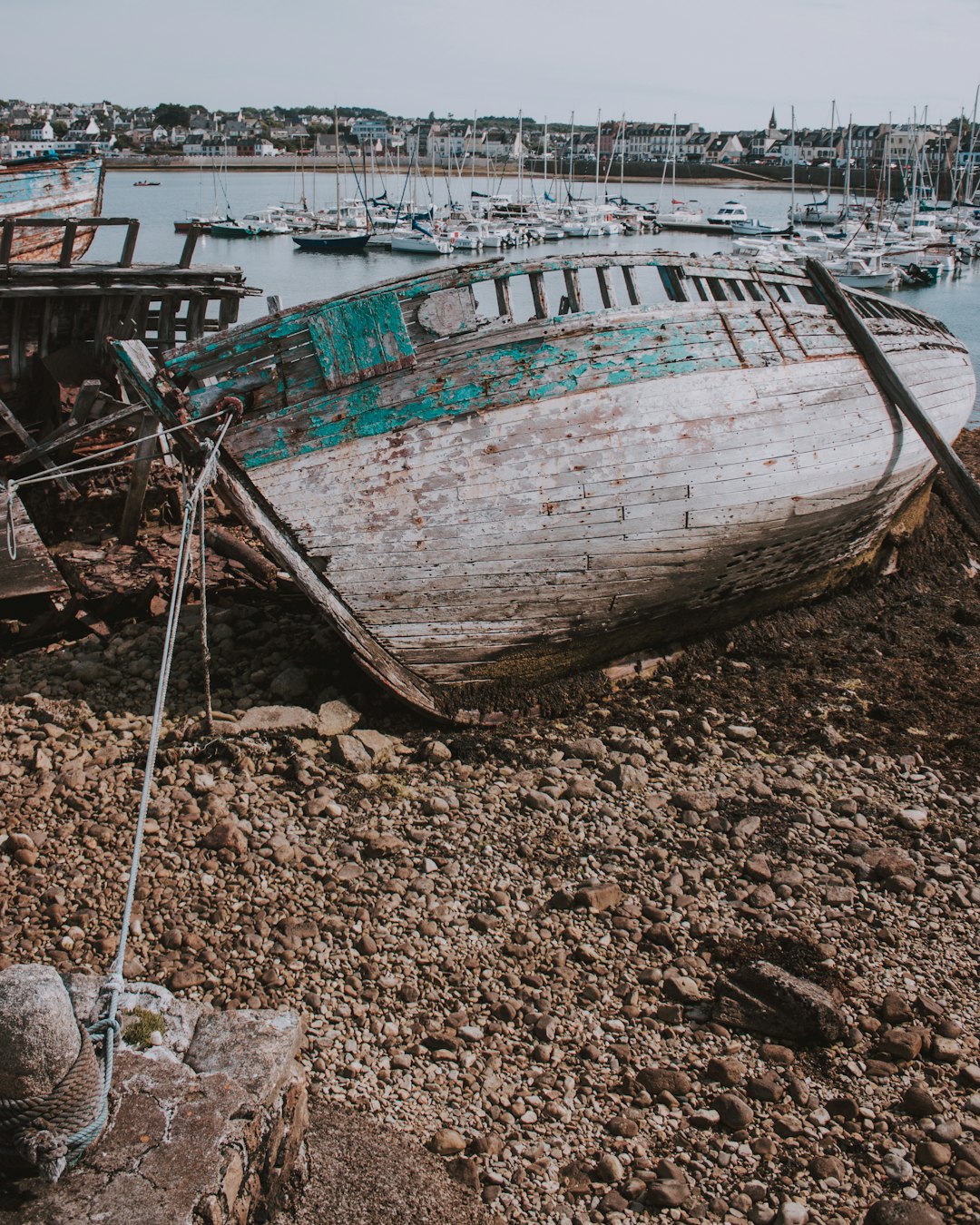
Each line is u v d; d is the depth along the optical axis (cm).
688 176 15012
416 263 5853
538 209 8300
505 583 915
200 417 861
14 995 400
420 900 708
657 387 920
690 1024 620
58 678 979
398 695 921
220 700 948
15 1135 397
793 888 738
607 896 712
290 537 870
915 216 7419
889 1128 558
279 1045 477
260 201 10469
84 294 1370
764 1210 511
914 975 662
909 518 1317
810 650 1135
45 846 741
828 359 1056
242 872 726
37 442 1409
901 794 862
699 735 946
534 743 918
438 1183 513
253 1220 457
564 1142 544
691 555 980
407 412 862
